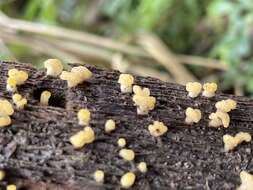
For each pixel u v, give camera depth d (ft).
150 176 0.23
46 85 0.26
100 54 0.57
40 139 0.23
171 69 0.55
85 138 0.23
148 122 0.25
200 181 0.23
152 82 0.27
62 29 0.57
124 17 0.62
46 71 0.26
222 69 0.55
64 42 0.57
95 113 0.25
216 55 0.56
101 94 0.26
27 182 0.23
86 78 0.26
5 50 0.55
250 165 0.24
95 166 0.23
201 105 0.26
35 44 0.56
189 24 0.60
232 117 0.26
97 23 0.65
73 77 0.25
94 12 0.65
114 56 0.57
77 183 0.23
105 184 0.23
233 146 0.24
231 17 0.53
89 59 0.57
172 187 0.23
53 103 0.26
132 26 0.61
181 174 0.24
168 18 0.60
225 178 0.24
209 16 0.58
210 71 0.56
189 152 0.24
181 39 0.60
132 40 0.60
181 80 0.54
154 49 0.57
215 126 0.25
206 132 0.25
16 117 0.24
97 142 0.24
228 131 0.25
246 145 0.25
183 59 0.56
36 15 0.65
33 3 0.62
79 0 0.66
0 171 0.22
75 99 0.25
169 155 0.24
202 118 0.25
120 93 0.26
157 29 0.61
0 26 0.56
